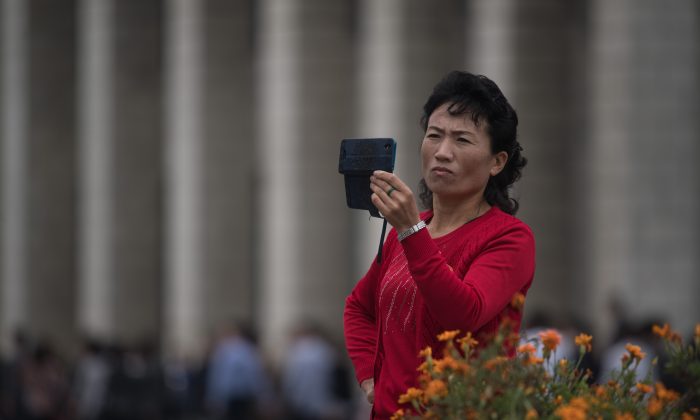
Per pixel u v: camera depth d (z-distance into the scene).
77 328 67.69
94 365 43.00
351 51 54.56
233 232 58.72
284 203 54.34
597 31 44.03
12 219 68.25
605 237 43.94
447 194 11.09
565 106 46.94
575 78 47.56
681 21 43.31
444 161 10.99
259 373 42.78
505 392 9.99
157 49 62.59
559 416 9.98
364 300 11.84
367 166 10.81
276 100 54.81
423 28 49.84
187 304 58.88
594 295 45.81
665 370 12.01
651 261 43.34
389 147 10.80
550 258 47.06
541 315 30.20
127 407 41.97
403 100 49.59
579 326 34.09
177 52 59.16
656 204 43.31
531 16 46.50
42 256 67.56
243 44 58.84
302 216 54.03
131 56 62.16
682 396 12.10
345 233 54.41
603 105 43.88
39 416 42.94
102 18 62.28
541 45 46.56
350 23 54.59
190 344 58.38
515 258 10.75
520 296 10.44
